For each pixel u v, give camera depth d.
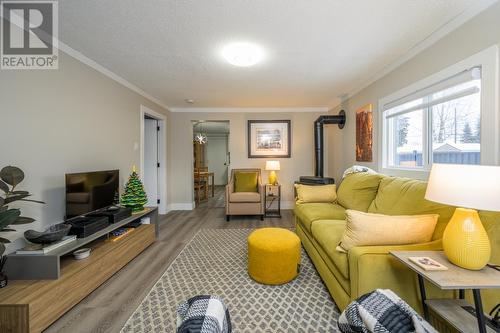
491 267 1.12
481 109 1.54
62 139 2.07
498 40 1.43
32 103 1.80
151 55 2.33
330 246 1.68
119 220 2.34
